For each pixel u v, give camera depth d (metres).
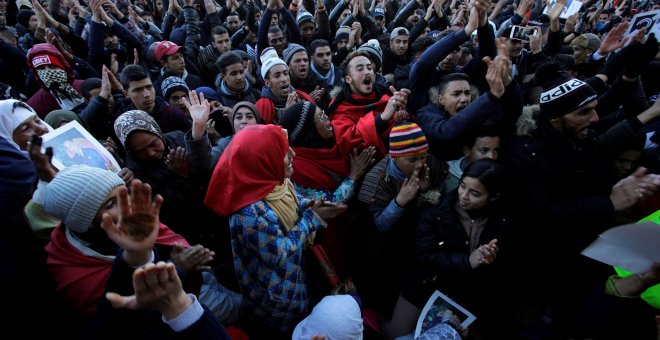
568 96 1.68
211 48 4.06
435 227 1.79
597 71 3.24
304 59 3.25
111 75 2.53
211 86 4.07
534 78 2.52
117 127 1.71
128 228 0.88
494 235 1.69
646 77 2.97
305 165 2.05
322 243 1.94
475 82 2.59
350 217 2.09
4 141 1.39
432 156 2.15
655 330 1.44
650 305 1.43
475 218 1.73
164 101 2.71
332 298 1.60
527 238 1.88
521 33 2.94
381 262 1.94
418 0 5.03
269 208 1.53
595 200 1.65
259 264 1.55
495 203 1.70
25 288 1.26
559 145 1.77
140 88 2.42
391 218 1.84
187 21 4.38
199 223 1.92
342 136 2.15
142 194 0.88
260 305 1.60
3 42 3.60
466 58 3.38
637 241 1.20
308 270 1.83
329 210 1.81
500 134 1.90
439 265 1.73
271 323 1.64
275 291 1.54
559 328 1.80
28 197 1.54
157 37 5.29
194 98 1.90
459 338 1.57
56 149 1.50
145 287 0.81
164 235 1.48
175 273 0.83
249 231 1.47
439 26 5.05
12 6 5.49
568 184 1.79
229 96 3.10
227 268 1.93
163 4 6.35
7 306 1.19
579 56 3.63
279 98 2.88
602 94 2.50
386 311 2.06
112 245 1.26
